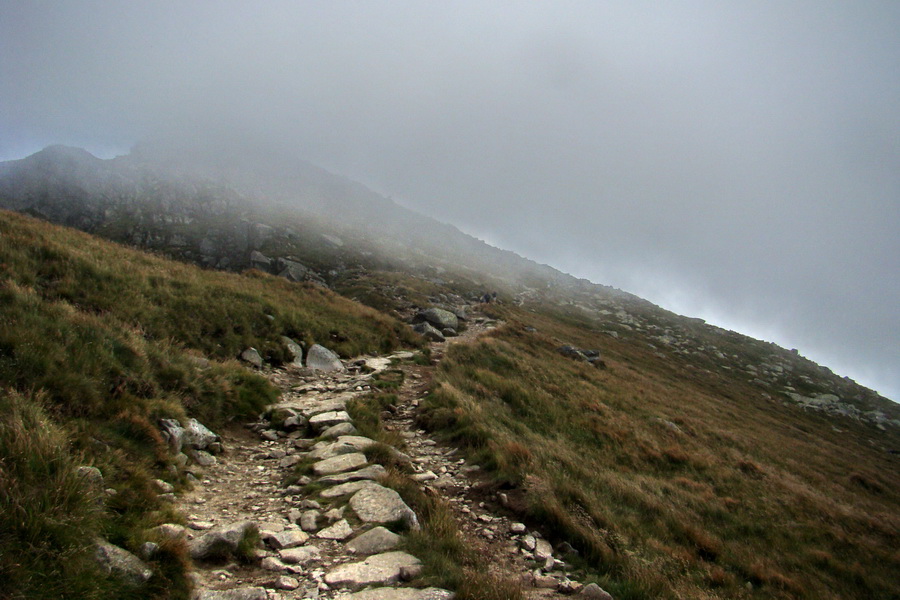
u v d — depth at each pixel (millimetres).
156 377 9359
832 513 15664
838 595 9719
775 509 14602
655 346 75188
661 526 9961
